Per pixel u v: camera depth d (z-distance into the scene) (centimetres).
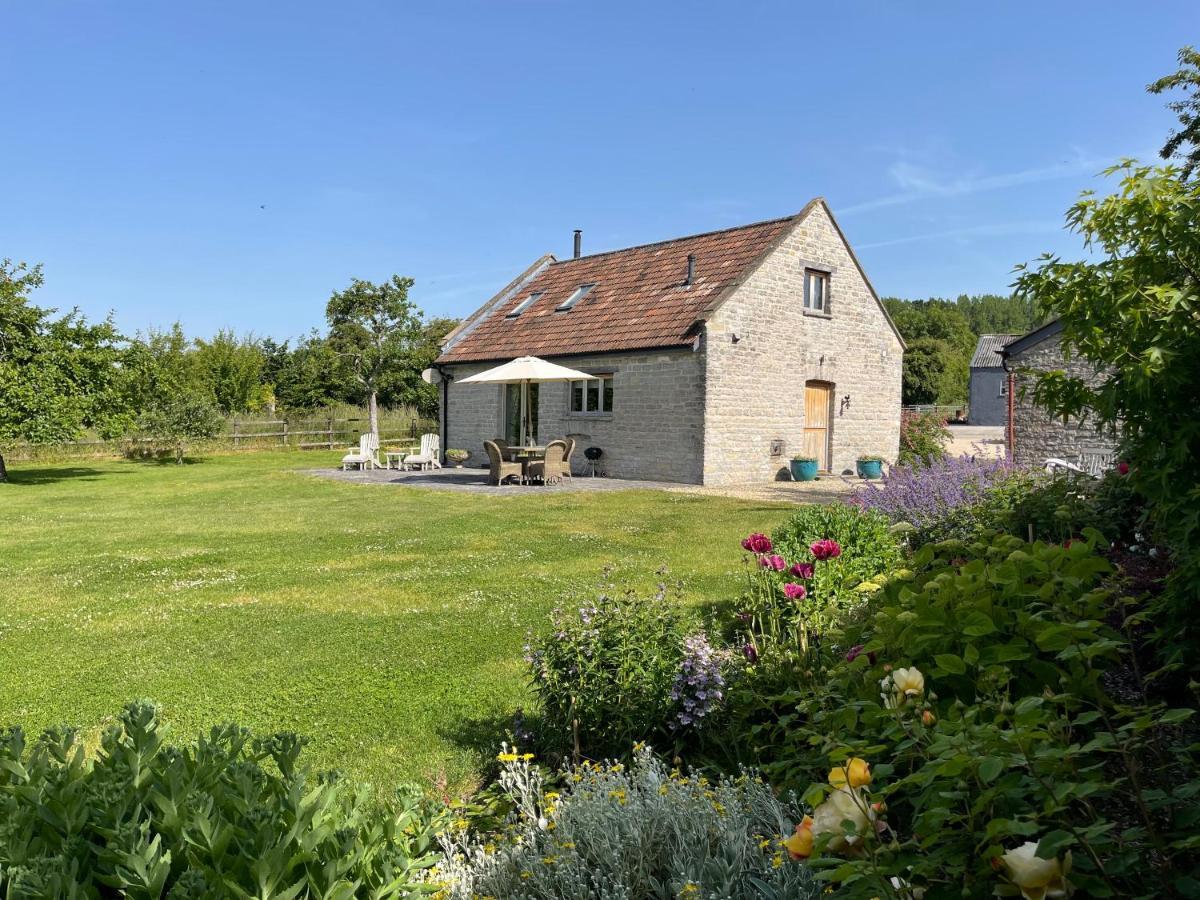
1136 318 278
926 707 212
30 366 1814
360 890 179
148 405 2381
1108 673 330
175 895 147
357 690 485
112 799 179
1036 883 147
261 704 464
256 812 173
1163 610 299
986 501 724
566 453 1853
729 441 1806
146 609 685
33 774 198
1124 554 470
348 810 201
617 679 363
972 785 173
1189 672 286
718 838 246
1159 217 283
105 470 2144
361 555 935
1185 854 176
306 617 654
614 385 1928
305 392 3534
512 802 326
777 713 361
